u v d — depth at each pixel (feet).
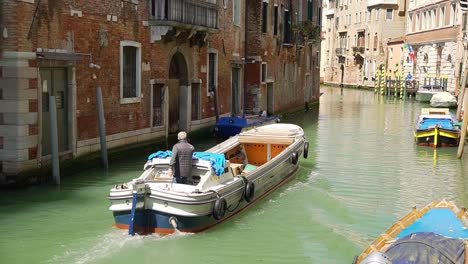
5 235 32.76
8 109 41.01
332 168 54.54
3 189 41.50
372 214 38.88
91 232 33.42
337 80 243.60
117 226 33.76
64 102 46.70
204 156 37.29
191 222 32.99
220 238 33.32
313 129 85.56
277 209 39.55
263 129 55.88
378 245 26.61
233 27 81.10
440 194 45.09
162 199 32.53
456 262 23.25
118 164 51.44
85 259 29.48
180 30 61.36
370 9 208.03
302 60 121.80
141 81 57.26
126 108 54.85
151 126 59.57
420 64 164.76
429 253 23.34
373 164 57.11
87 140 49.21
